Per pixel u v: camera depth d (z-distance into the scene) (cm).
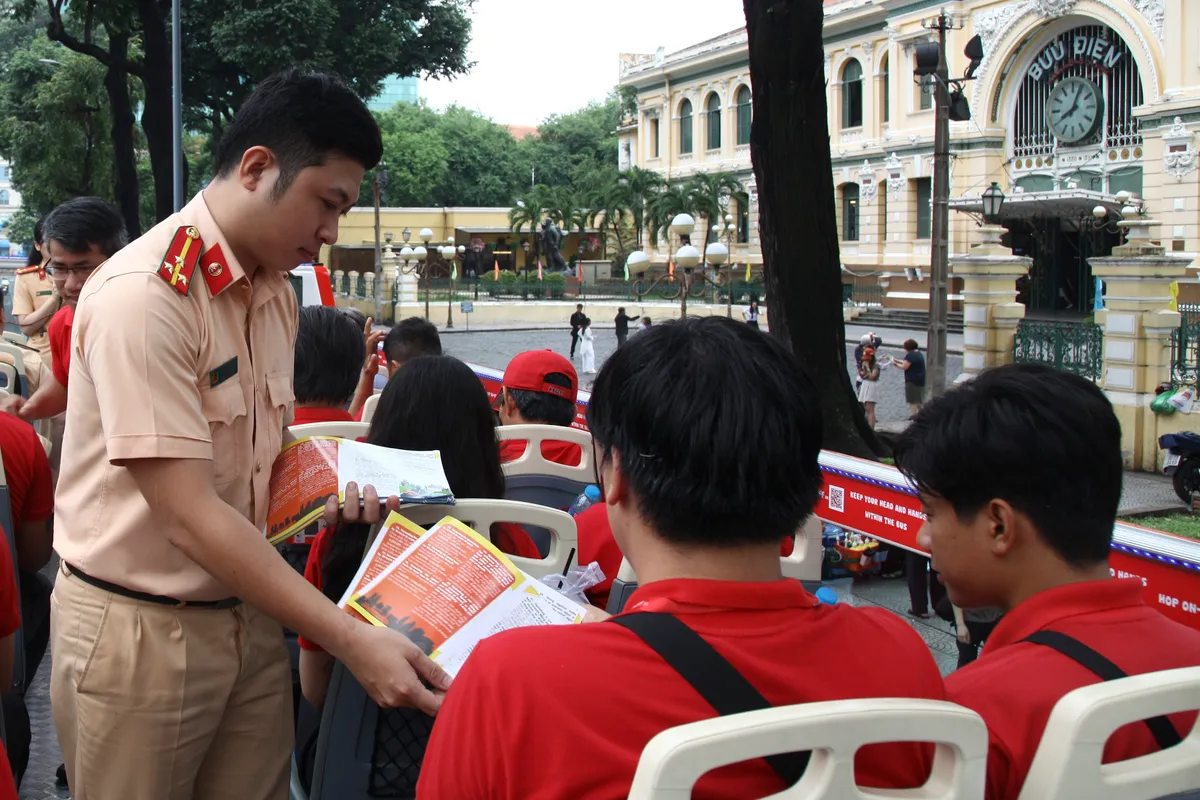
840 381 761
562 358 392
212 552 184
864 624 146
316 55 2383
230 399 203
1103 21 3141
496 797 128
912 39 3719
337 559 227
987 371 179
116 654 199
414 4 2631
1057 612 163
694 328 144
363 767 211
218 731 216
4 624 225
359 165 203
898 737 118
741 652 130
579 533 288
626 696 127
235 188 201
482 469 257
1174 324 1323
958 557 173
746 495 134
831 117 4153
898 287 3788
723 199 4512
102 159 3278
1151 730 152
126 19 2042
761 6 727
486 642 136
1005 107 3528
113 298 188
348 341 363
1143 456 1336
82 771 206
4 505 277
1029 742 151
